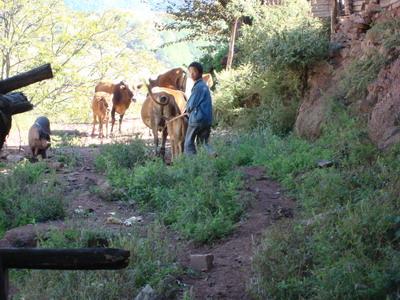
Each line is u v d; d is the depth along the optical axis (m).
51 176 11.39
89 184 11.53
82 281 7.28
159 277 7.48
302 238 7.77
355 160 10.16
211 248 8.62
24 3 21.81
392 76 11.30
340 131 11.73
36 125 13.72
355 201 8.66
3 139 4.08
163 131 13.88
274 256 7.46
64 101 22.97
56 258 3.92
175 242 8.80
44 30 22.59
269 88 16.38
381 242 7.29
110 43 23.42
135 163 12.24
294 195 10.10
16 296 7.21
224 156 12.03
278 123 15.22
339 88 13.11
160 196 10.24
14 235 8.61
